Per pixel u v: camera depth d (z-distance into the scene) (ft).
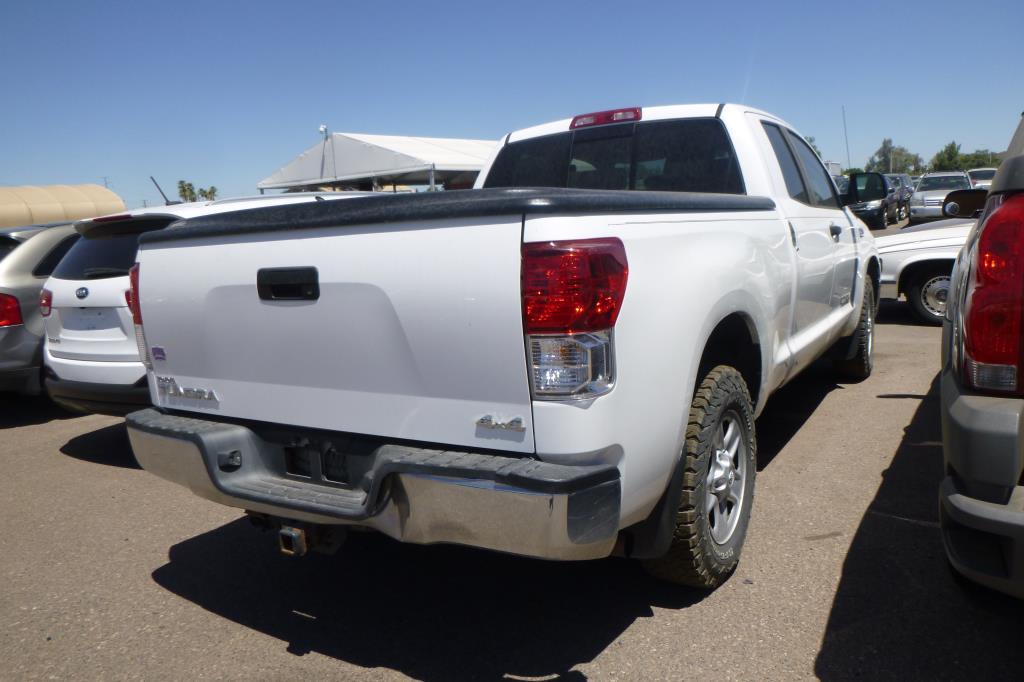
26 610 10.84
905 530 11.47
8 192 103.91
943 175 66.59
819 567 10.53
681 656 8.77
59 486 16.15
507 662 8.91
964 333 7.39
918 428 16.06
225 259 9.02
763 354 11.07
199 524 13.82
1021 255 6.93
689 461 9.02
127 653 9.62
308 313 8.41
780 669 8.40
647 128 14.15
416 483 7.63
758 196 12.03
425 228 7.56
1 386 20.29
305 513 8.48
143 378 16.08
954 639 8.75
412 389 7.92
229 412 9.54
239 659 9.34
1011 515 6.72
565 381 7.10
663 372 8.03
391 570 11.48
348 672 8.93
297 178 70.23
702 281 8.86
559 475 7.01
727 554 9.91
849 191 17.08
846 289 17.38
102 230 17.21
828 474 13.82
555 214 7.09
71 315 16.84
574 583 10.69
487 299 7.24
